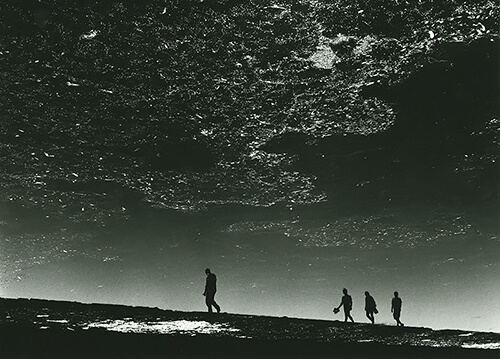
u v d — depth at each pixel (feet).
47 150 125.18
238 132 115.14
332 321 69.51
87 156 127.75
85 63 93.15
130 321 54.34
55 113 110.32
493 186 136.46
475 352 48.96
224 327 56.08
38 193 150.61
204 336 47.96
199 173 133.49
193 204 155.53
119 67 94.12
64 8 82.02
